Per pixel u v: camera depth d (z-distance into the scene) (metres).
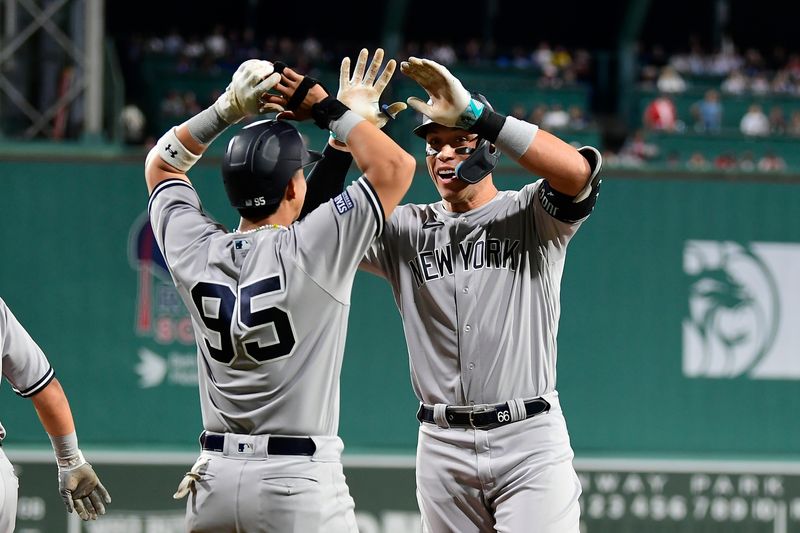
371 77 12.66
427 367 14.45
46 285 30.42
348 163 13.95
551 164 12.90
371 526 27.72
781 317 31.73
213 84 49.44
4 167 30.41
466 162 13.56
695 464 28.78
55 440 14.48
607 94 60.22
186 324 30.78
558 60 60.09
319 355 11.95
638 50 66.31
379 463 27.86
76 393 30.39
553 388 14.54
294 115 12.41
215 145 35.78
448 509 14.55
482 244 14.26
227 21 66.88
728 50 69.69
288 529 11.85
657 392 31.42
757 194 31.75
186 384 30.73
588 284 31.38
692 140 48.62
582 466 28.41
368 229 11.82
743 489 28.70
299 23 67.69
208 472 12.15
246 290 11.75
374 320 31.19
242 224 12.53
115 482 27.39
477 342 14.07
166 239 12.38
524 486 13.96
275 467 11.88
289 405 11.88
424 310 14.45
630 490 28.44
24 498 26.86
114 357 30.56
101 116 36.09
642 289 31.48
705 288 31.62
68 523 26.91
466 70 56.47
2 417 30.23
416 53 58.81
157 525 27.34
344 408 30.97
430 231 14.55
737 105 54.12
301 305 11.73
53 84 37.38
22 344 13.98
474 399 14.10
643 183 31.55
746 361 31.69
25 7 36.69
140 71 49.34
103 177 30.69
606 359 31.34
